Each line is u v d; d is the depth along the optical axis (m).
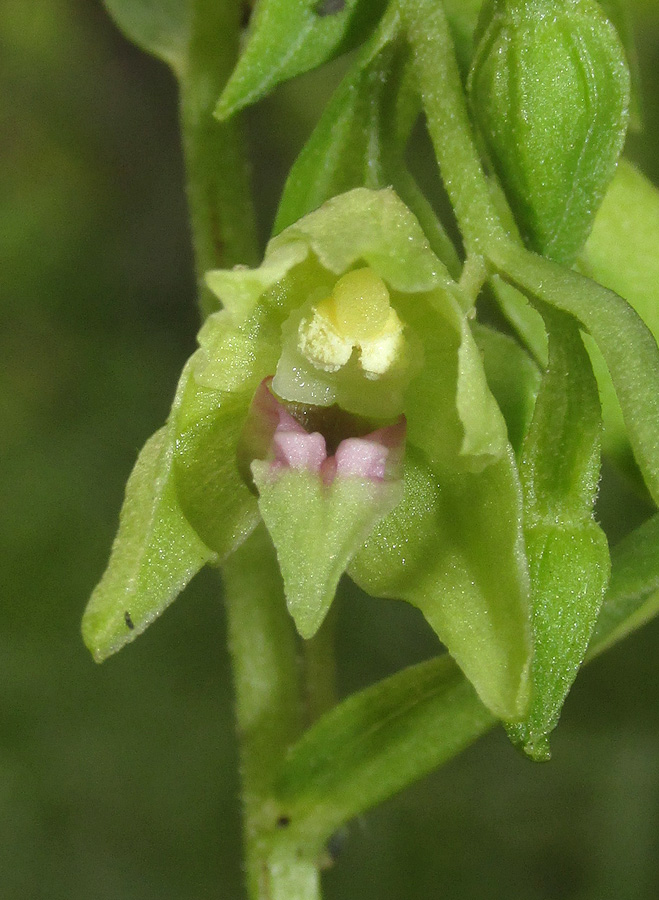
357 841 0.16
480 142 0.08
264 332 0.08
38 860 0.16
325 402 0.08
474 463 0.08
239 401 0.08
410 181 0.08
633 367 0.08
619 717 0.16
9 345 0.22
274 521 0.08
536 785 0.16
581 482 0.08
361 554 0.08
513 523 0.08
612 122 0.08
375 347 0.08
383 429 0.08
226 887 0.16
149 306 0.24
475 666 0.08
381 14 0.08
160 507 0.08
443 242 0.08
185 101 0.09
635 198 0.09
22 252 0.23
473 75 0.08
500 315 0.09
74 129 0.26
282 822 0.09
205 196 0.09
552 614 0.08
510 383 0.08
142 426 0.21
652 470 0.08
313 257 0.08
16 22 0.26
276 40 0.08
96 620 0.08
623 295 0.09
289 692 0.09
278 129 0.24
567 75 0.08
